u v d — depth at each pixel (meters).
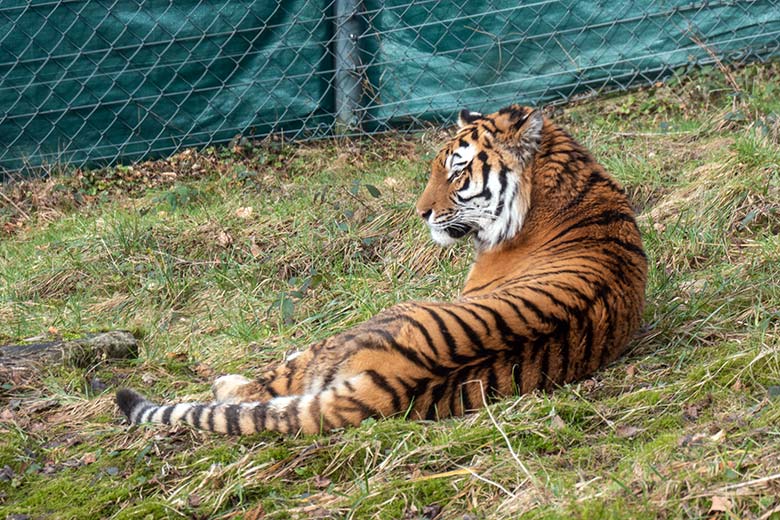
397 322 7.24
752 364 7.59
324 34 15.40
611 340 7.82
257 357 9.83
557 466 6.60
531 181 8.67
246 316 10.98
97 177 15.52
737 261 10.18
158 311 11.38
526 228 8.66
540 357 7.35
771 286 9.19
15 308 11.70
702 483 5.95
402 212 12.56
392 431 7.01
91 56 15.12
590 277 7.79
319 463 6.95
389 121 15.73
